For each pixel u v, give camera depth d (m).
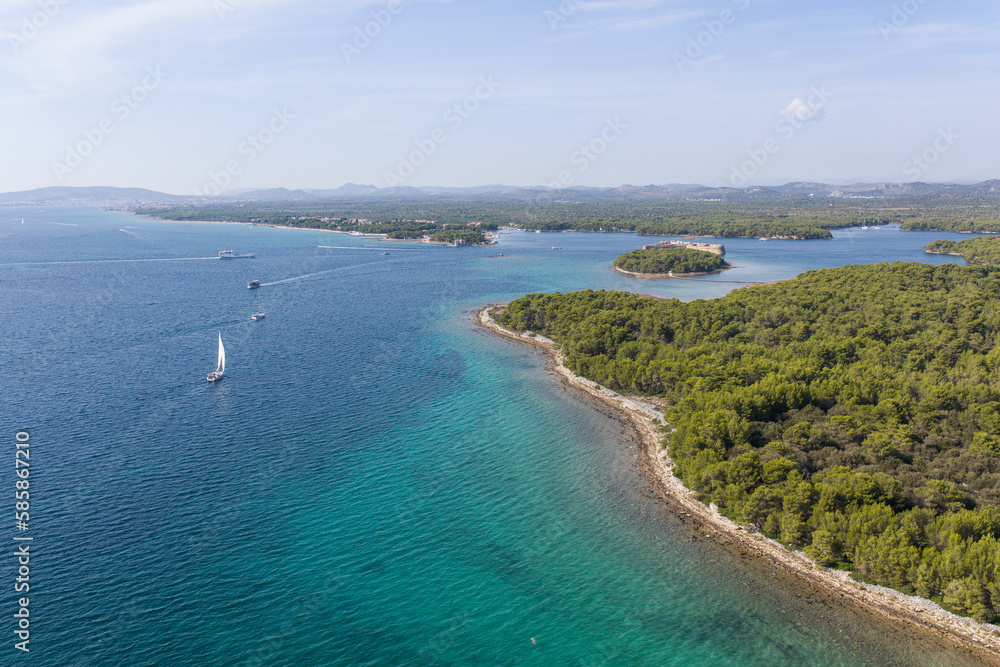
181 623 69.81
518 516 94.94
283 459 110.94
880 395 115.94
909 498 83.44
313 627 70.38
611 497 100.94
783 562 82.94
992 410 104.62
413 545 86.69
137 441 116.06
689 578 80.81
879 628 70.88
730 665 66.94
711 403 116.81
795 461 93.50
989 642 67.25
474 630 71.31
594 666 66.56
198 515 91.44
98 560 79.94
